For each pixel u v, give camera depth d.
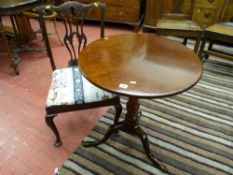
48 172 1.44
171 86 1.03
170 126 1.79
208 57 2.79
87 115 1.90
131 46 1.38
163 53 1.31
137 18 3.34
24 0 2.22
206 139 1.69
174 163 1.50
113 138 1.67
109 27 3.59
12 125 1.80
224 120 1.87
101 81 1.06
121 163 1.50
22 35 2.98
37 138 1.69
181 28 2.45
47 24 3.63
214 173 1.45
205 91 2.20
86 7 1.53
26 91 2.16
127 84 1.04
